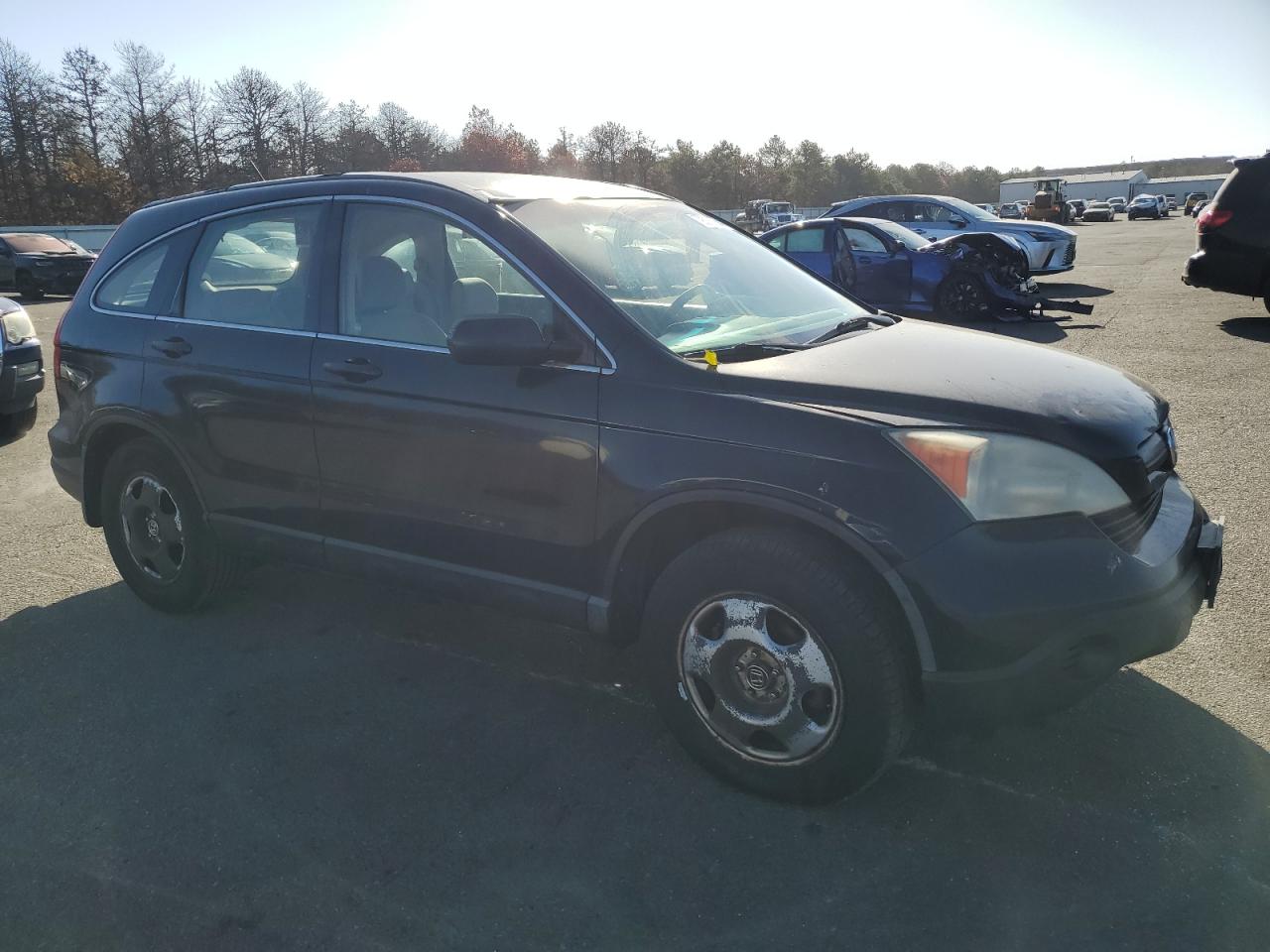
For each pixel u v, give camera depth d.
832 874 2.38
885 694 2.39
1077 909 2.23
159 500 3.86
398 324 3.16
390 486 3.16
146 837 2.59
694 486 2.55
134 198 60.25
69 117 58.56
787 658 2.50
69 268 20.50
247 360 3.43
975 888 2.31
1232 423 6.28
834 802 2.61
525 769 2.87
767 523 2.61
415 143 80.19
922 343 3.05
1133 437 2.55
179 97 62.50
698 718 2.73
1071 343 9.61
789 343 2.96
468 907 2.30
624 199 3.58
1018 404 2.46
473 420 2.92
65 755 3.00
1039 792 2.66
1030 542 2.29
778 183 105.38
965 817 2.57
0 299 7.18
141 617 4.01
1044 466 2.35
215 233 3.70
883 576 2.34
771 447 2.46
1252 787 2.65
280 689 3.38
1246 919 2.18
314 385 3.26
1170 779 2.70
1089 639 2.29
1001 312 11.66
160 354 3.68
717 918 2.24
